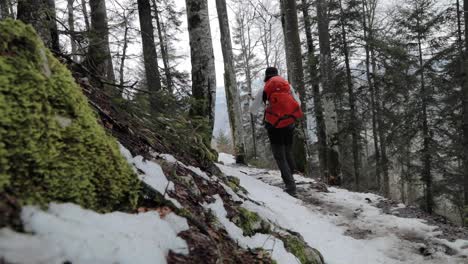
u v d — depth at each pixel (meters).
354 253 4.21
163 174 2.59
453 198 15.99
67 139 1.77
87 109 2.01
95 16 7.39
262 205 4.38
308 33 19.22
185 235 2.09
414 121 16.75
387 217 5.55
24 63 1.72
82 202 1.73
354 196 6.84
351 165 20.48
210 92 6.98
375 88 18.00
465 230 5.12
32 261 1.29
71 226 1.52
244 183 6.11
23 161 1.54
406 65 17.48
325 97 11.33
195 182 3.20
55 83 1.84
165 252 1.84
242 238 2.82
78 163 1.77
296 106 6.26
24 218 1.41
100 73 4.52
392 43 17.91
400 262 4.23
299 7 17.59
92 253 1.47
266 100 6.42
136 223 1.86
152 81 8.67
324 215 5.63
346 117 18.12
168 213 2.16
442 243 4.59
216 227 2.65
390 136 17.56
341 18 16.92
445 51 16.39
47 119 1.71
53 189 1.62
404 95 17.70
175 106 4.22
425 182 16.42
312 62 16.09
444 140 16.45
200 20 6.99
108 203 1.88
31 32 1.84
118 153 2.06
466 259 4.22
